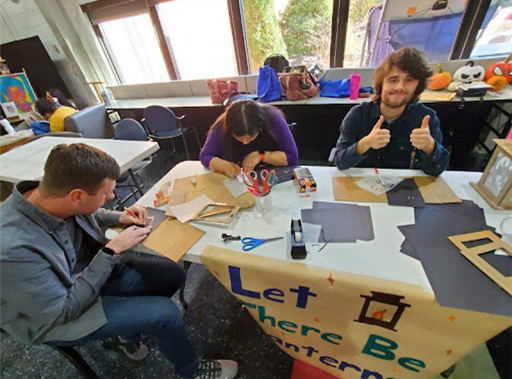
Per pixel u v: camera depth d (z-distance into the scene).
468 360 1.02
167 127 2.77
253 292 0.79
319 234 0.78
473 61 2.10
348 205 0.89
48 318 0.69
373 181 1.00
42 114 3.03
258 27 2.75
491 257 0.64
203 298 1.41
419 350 0.71
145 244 0.83
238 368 1.09
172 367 1.13
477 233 0.71
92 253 1.00
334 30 2.47
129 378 1.11
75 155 0.69
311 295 0.70
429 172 0.99
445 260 0.65
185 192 1.07
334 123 2.52
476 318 0.56
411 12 2.10
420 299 0.58
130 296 1.02
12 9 3.41
